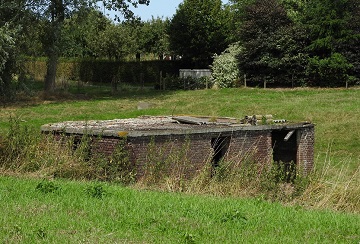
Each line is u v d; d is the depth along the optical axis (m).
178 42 72.94
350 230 11.94
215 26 72.25
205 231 11.09
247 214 12.86
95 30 83.44
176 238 10.49
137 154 20.41
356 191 16.73
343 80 53.97
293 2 71.19
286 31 55.94
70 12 48.91
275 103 45.66
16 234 10.17
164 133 21.05
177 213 12.48
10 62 26.67
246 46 57.41
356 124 36.31
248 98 49.00
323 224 12.45
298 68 55.81
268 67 56.53
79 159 19.92
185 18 72.19
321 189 17.52
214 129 22.59
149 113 43.88
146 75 73.56
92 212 12.23
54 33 47.66
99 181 18.89
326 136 34.94
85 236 10.28
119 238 10.31
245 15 59.19
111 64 74.94
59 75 80.00
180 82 60.09
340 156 31.55
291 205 15.40
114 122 26.52
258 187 18.05
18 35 36.09
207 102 47.25
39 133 21.55
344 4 55.59
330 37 54.41
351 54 54.25
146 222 11.46
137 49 87.00
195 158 21.95
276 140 27.66
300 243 10.69
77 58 81.31
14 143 20.11
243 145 23.80
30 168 19.58
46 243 9.80
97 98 52.62
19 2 38.88
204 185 18.20
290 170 22.22
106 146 21.02
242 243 10.45
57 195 14.00
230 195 17.05
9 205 12.63
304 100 46.22
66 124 24.81
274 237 10.98
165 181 18.61
